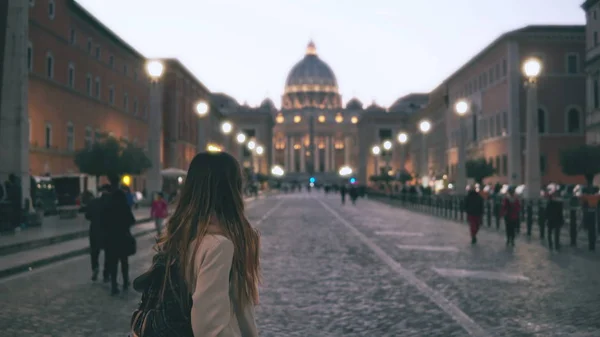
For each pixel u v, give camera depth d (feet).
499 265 52.90
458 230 94.68
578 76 210.79
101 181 178.29
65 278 45.68
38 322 30.78
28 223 85.25
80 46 174.09
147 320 9.28
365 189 328.29
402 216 136.56
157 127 122.52
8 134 81.41
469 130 264.72
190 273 9.21
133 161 143.13
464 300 36.76
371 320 31.35
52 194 123.24
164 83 275.39
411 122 435.12
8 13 80.94
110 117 198.90
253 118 565.12
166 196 160.15
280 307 34.58
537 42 211.00
